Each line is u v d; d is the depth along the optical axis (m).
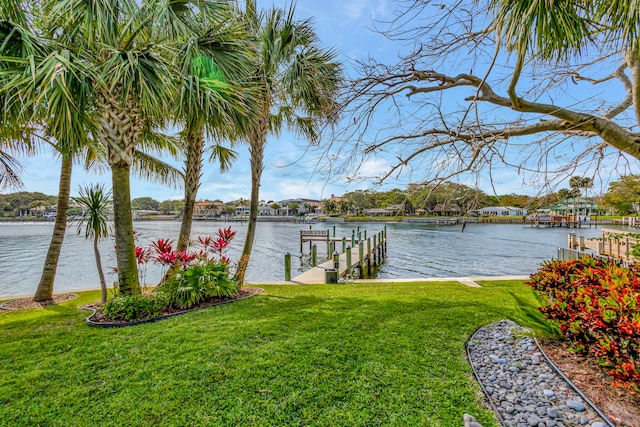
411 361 2.65
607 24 1.68
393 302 4.52
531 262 13.20
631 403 2.00
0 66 3.15
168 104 3.81
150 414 1.98
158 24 3.73
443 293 5.14
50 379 2.41
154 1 3.83
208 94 3.81
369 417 1.93
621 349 1.95
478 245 19.31
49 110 2.98
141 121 4.36
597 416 1.90
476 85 2.31
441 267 12.36
